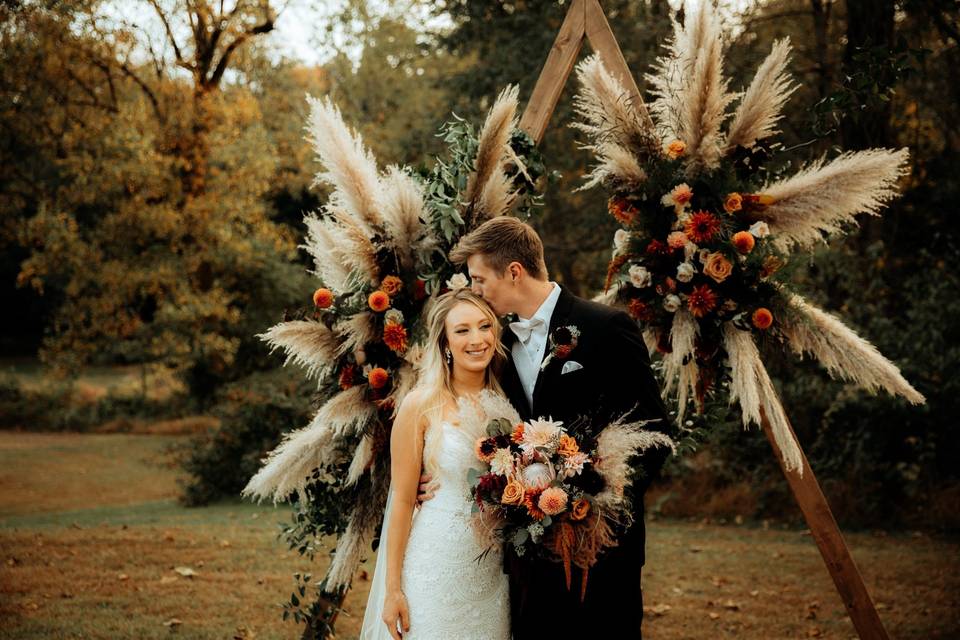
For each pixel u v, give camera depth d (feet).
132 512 31.22
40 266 51.70
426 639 9.05
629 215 12.03
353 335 11.28
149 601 17.04
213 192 51.65
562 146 35.78
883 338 27.09
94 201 52.13
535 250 10.01
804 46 35.45
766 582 20.10
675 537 25.68
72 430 63.16
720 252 11.39
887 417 27.02
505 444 9.04
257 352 57.98
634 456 9.35
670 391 13.41
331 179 11.34
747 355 11.46
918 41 28.86
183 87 51.93
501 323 10.87
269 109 61.26
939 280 28.66
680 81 11.59
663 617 17.30
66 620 15.60
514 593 9.65
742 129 11.50
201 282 54.39
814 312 11.67
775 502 29.19
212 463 33.83
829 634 16.15
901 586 19.61
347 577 11.71
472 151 11.81
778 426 11.89
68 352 54.08
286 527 12.23
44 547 21.86
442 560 9.18
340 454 11.73
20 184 55.21
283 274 55.83
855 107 12.16
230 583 18.66
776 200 11.45
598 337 9.60
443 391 9.71
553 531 8.83
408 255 11.52
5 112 48.60
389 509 9.60
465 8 38.32
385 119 66.74
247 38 52.37
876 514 27.14
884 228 32.30
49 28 42.73
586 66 11.70
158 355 54.70
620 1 34.04
